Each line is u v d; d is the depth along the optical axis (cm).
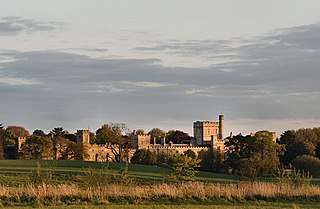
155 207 4791
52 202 4978
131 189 5497
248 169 10150
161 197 5381
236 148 16038
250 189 5756
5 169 10881
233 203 5397
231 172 16438
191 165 8044
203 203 5319
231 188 5784
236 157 15862
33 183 5772
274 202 5553
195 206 4962
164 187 5609
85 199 5169
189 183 5944
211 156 19325
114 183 5978
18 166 12262
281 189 5884
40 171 6034
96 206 4791
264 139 15438
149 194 5400
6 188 5303
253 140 15525
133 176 10200
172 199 5372
